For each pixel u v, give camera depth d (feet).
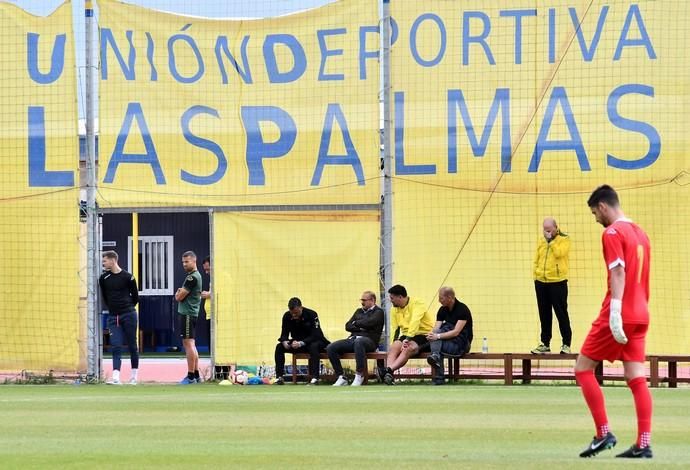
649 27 189.37
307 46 195.83
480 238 191.21
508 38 192.03
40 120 196.95
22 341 196.85
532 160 190.80
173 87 197.06
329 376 192.13
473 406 135.44
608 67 190.08
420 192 192.34
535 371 201.26
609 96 189.98
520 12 191.72
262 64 196.65
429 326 186.70
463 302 191.21
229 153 196.75
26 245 196.85
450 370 187.73
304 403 140.87
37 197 196.75
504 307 190.60
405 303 185.16
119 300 191.52
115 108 197.26
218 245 196.44
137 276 281.74
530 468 80.74
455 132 192.13
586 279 189.67
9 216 197.16
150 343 289.33
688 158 188.14
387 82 193.67
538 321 189.47
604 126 189.88
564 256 182.91
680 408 132.98
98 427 112.88
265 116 196.24
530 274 190.29
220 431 108.06
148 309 285.43
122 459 87.56
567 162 190.19
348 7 195.00
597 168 189.88
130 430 109.60
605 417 88.22
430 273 191.93
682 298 186.80
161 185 196.85
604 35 190.29
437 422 115.96
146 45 197.36
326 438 101.60
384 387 175.83
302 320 187.62
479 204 191.31
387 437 102.37
